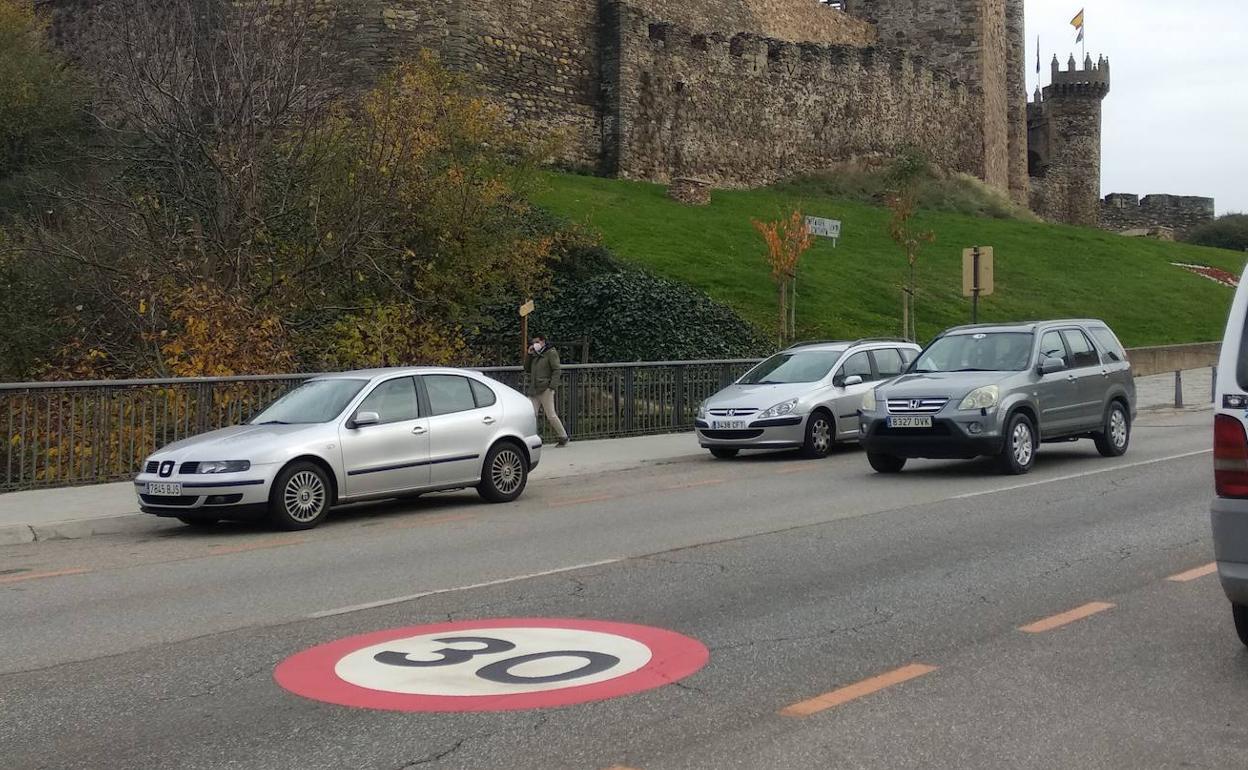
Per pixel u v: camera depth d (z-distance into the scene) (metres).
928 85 57.50
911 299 32.62
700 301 27.25
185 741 5.50
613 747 5.29
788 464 17.56
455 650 7.02
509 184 28.91
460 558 10.27
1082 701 5.87
